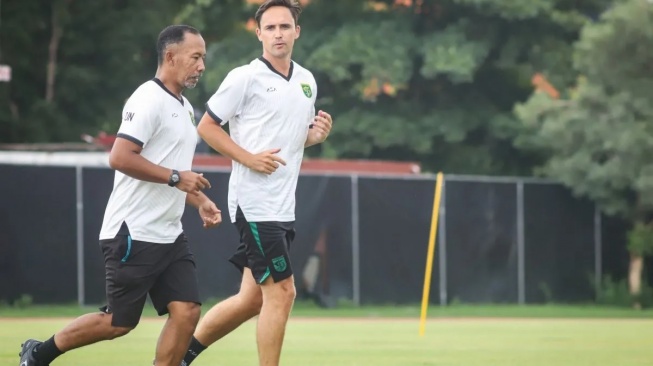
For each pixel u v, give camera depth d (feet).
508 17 395.34
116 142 88.02
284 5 95.40
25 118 426.92
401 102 411.13
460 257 309.42
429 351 158.71
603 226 334.65
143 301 91.30
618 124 329.52
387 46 399.44
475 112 409.49
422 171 413.39
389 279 298.35
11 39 425.28
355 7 413.80
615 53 339.77
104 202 262.88
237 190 95.66
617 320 258.57
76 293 259.39
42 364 93.45
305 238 287.89
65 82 431.02
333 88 411.75
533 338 190.49
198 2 438.40
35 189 255.09
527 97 422.41
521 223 320.09
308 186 289.12
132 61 444.96
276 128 94.89
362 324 231.30
